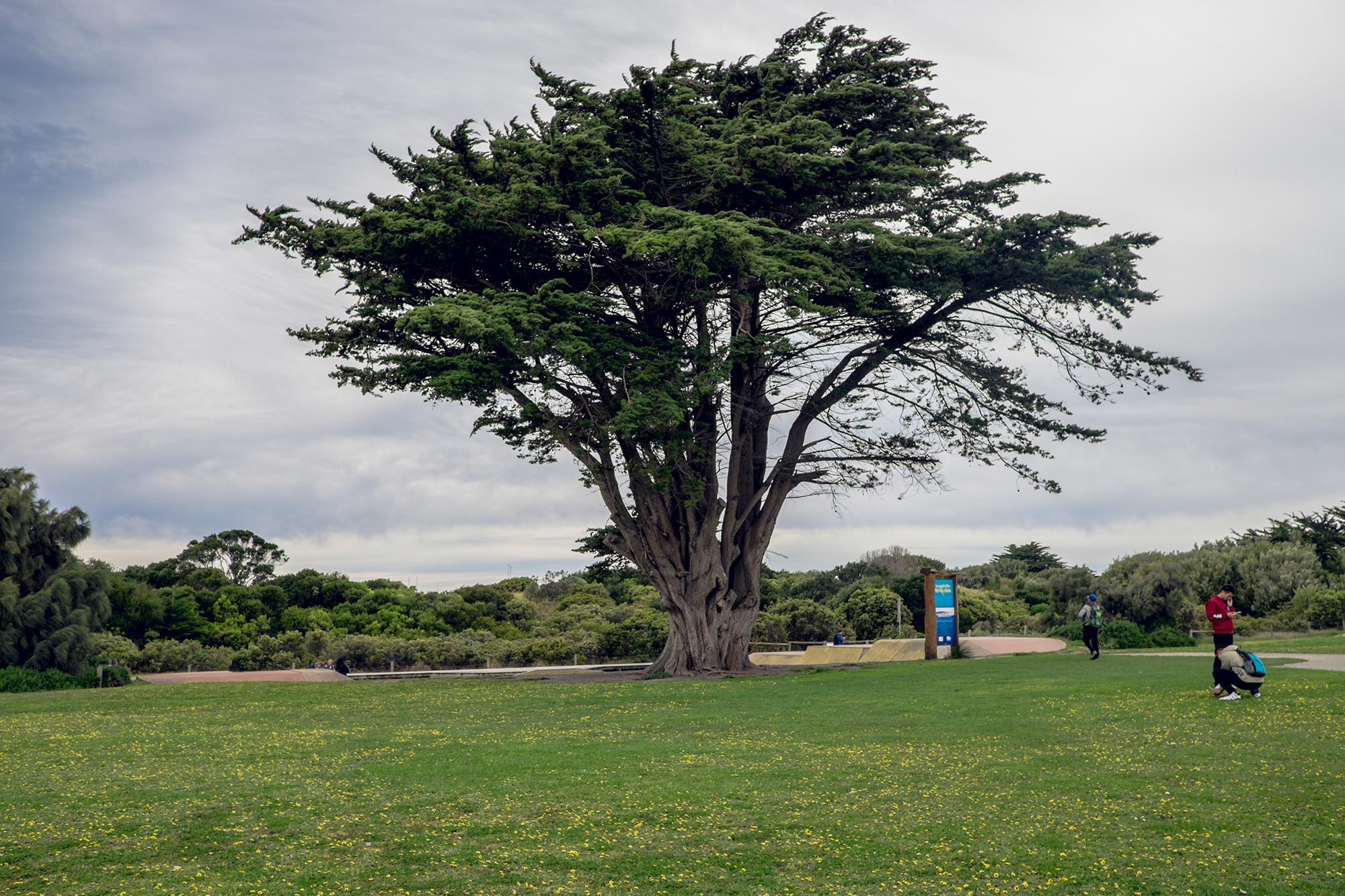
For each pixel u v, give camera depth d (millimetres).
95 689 34969
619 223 31984
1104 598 52906
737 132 32812
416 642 64062
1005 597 79188
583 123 33406
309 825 12797
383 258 32312
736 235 28469
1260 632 51656
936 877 10453
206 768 17000
